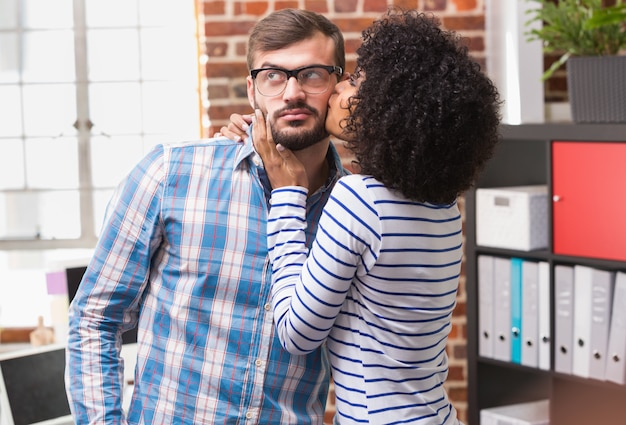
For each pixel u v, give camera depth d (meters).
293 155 1.82
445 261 1.75
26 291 5.15
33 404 2.71
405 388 1.73
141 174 1.88
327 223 1.68
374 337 1.72
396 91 1.61
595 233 3.30
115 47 5.13
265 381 1.85
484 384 3.77
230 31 3.91
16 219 5.21
